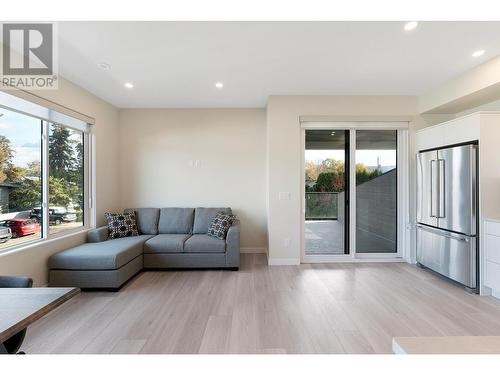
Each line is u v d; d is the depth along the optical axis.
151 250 3.78
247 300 2.80
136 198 4.71
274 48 2.62
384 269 3.82
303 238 4.18
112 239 3.88
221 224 4.06
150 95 4.01
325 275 3.57
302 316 2.46
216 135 4.73
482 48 2.64
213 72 3.18
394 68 3.10
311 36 2.40
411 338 0.81
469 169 3.02
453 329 2.23
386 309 2.59
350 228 4.21
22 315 1.17
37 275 2.89
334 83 3.58
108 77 3.29
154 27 2.24
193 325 2.30
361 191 4.24
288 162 4.06
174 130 4.71
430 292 3.00
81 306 2.67
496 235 2.80
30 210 2.93
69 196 3.57
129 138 4.69
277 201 4.06
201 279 3.45
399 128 4.14
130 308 2.63
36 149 3.01
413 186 4.12
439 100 3.66
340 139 4.25
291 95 4.03
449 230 3.29
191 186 4.71
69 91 3.38
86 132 3.88
